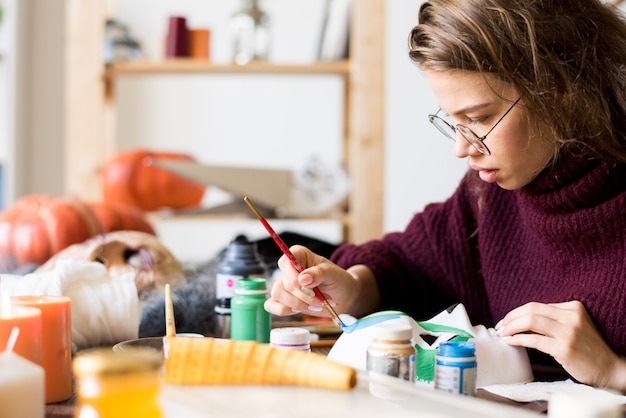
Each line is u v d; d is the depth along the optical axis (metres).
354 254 1.57
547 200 1.28
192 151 3.63
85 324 1.17
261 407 0.81
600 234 1.24
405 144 2.77
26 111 3.48
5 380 0.77
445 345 0.96
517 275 1.43
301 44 3.57
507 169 1.21
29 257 2.10
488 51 1.13
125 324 1.19
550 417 0.70
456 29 1.15
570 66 1.19
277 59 3.58
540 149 1.21
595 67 1.21
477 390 1.02
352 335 1.09
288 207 2.77
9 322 0.88
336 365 0.88
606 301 1.20
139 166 2.82
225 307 1.29
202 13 3.59
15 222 2.14
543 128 1.19
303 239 1.92
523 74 1.15
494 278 1.46
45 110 3.50
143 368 0.71
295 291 1.23
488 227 1.47
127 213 2.31
